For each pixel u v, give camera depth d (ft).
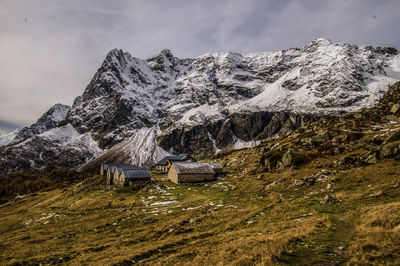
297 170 230.27
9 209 351.25
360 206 111.55
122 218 169.27
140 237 119.96
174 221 141.18
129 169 296.10
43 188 537.65
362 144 240.94
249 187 223.92
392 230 68.03
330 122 386.52
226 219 131.95
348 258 60.29
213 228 120.16
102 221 168.55
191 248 91.30
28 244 133.69
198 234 110.63
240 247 79.20
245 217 130.62
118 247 108.68
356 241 67.67
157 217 159.74
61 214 220.43
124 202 222.07
